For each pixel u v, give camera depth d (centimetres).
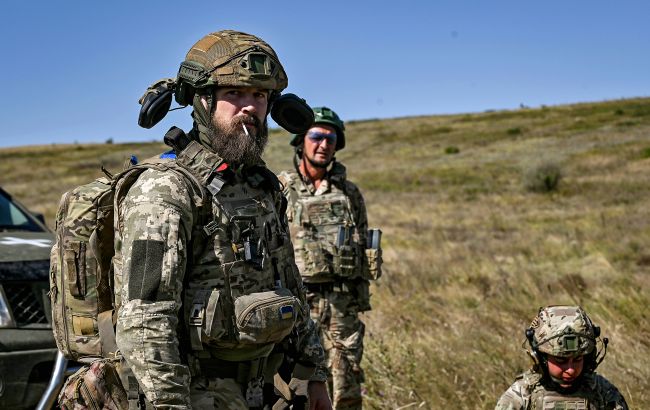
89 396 231
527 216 1947
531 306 707
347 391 442
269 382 253
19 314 400
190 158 229
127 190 228
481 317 663
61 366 392
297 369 264
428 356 523
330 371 442
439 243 1366
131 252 211
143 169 226
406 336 595
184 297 225
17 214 539
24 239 467
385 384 475
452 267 1005
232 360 232
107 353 234
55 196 3656
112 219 238
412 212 2211
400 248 1318
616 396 324
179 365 209
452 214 2095
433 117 8531
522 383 326
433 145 5725
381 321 670
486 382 465
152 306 209
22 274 404
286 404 256
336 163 468
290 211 452
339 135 470
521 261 1080
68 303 240
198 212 225
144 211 214
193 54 241
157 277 209
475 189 3005
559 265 1027
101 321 236
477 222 1861
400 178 3766
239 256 230
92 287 239
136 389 223
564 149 4472
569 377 313
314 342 267
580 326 309
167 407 206
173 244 213
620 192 2458
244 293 230
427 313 712
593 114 6706
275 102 268
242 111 236
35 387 392
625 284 802
